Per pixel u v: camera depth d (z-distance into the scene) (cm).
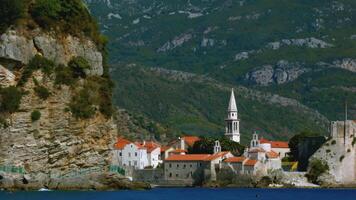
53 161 18062
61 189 17975
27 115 17638
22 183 17500
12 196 15988
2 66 17688
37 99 17812
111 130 19250
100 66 19450
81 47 19062
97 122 18888
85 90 18762
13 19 17950
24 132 17562
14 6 17900
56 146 18038
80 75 18825
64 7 18850
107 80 19625
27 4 18362
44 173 17900
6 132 17350
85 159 18650
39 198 15712
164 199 18525
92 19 19825
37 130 17738
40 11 18338
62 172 18225
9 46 17650
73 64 18688
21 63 17812
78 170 18562
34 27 18212
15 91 17512
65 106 18275
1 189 17325
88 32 19425
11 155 17425
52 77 18188
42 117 17838
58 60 18462
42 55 18200
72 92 18500
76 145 18400
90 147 18725
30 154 17625
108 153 19212
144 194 19712
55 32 18538
